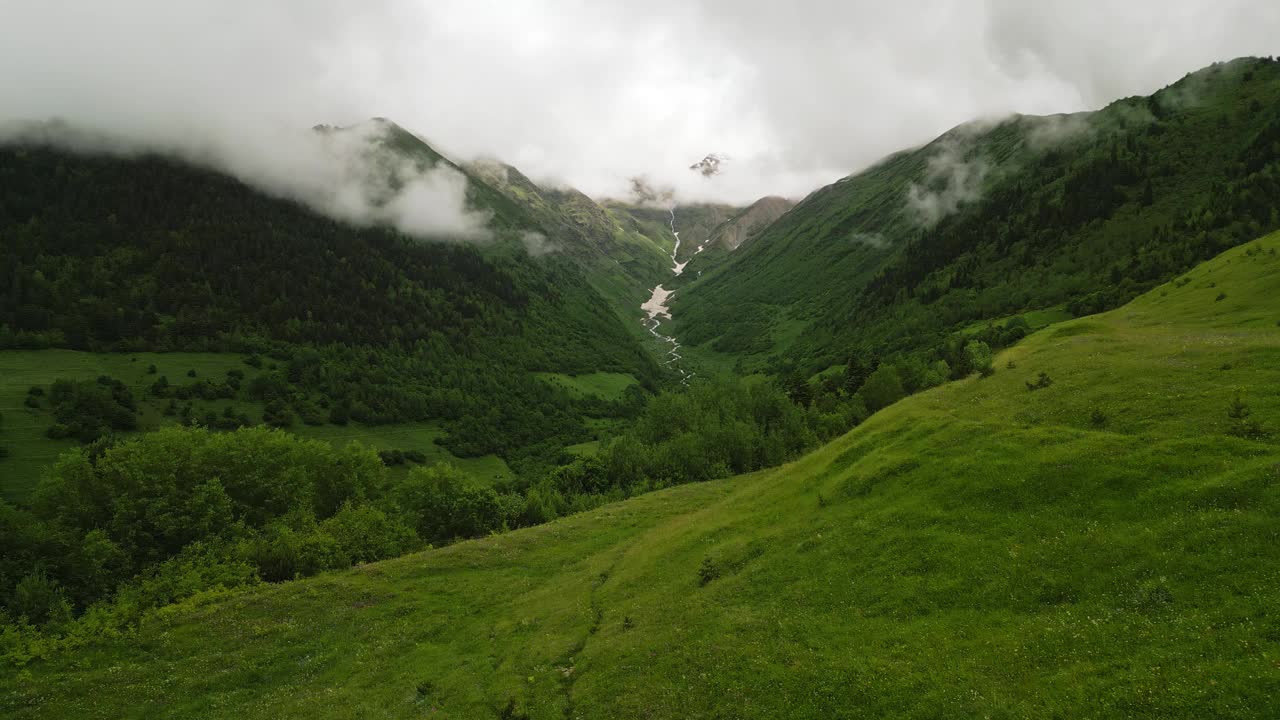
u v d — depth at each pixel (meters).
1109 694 19.36
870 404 140.25
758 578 37.16
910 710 22.23
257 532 82.44
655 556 50.19
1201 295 82.56
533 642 41.41
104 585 72.25
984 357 86.69
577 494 112.06
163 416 191.00
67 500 80.88
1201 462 28.73
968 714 20.98
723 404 144.50
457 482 102.31
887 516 36.12
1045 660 22.16
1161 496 27.66
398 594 55.56
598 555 61.91
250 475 92.44
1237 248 98.38
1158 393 39.91
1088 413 40.19
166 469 86.12
